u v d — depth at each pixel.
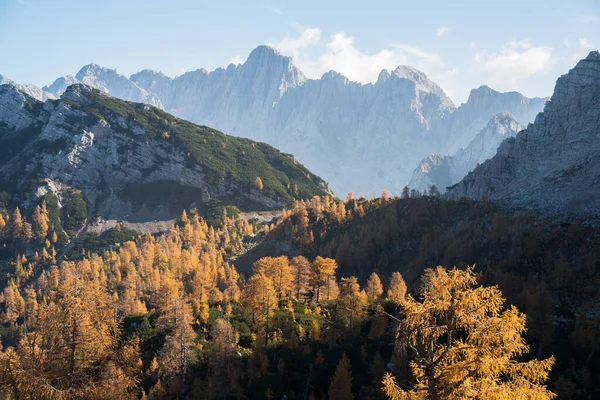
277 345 74.75
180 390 65.12
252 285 83.44
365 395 56.09
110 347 24.56
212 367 67.69
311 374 63.28
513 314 16.73
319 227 185.00
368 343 71.06
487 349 16.67
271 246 192.00
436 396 17.05
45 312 23.45
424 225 159.62
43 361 21.30
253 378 64.75
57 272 168.50
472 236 140.75
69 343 22.39
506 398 15.96
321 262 96.50
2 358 20.06
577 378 57.50
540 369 16.28
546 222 135.62
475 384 16.62
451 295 17.70
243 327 85.38
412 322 18.08
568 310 86.94
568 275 101.31
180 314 74.38
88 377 22.16
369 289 102.88
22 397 19.36
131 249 194.50
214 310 94.94
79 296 25.00
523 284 94.19
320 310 91.12
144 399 62.31
